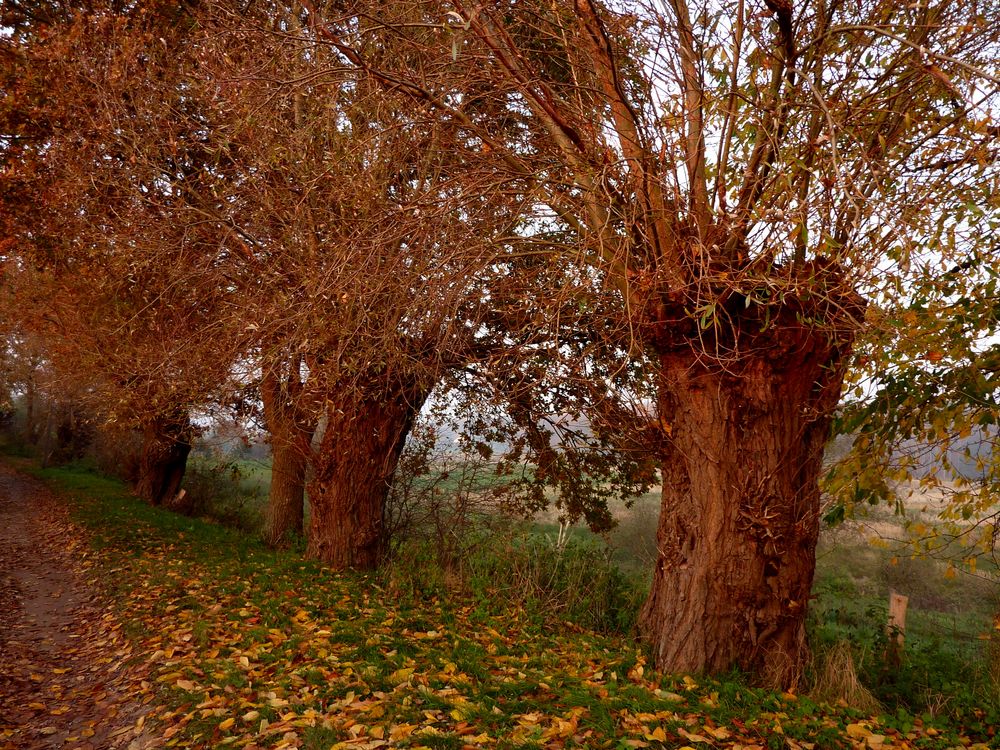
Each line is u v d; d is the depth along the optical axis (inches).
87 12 386.9
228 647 228.8
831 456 296.7
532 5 220.7
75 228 393.1
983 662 283.7
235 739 156.2
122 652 251.6
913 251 168.4
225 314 329.4
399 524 415.8
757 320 207.9
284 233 297.9
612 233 216.1
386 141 270.1
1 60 378.6
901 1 196.1
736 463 213.3
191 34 359.6
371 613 276.1
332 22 201.9
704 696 188.2
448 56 216.1
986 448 210.1
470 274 228.5
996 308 203.5
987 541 210.2
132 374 423.2
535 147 264.7
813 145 180.1
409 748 144.3
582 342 295.4
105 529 557.9
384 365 328.8
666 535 230.7
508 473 417.1
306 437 397.1
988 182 195.2
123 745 174.2
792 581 212.4
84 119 358.9
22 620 322.0
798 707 184.7
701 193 213.8
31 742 184.5
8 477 1227.9
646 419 241.3
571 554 372.5
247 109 268.1
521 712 170.6
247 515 748.0
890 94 209.9
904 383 225.0
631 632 253.1
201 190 362.9
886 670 261.6
